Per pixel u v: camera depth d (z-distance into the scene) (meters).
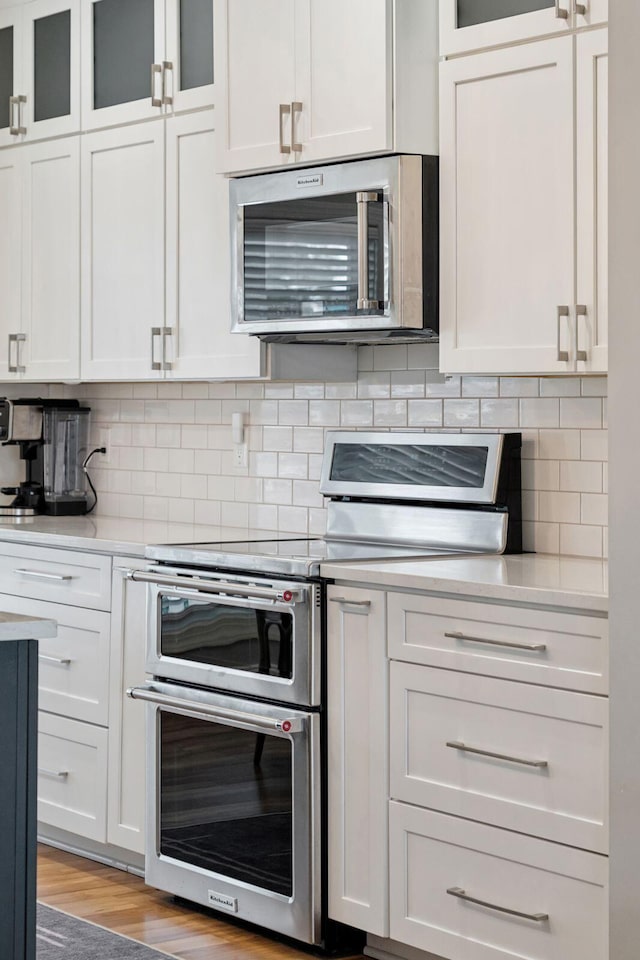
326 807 3.28
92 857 4.11
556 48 3.16
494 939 2.89
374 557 3.42
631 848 2.49
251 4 3.76
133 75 4.39
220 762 3.51
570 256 3.15
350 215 3.55
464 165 3.38
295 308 3.71
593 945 2.69
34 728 2.51
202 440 4.66
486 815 2.90
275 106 3.72
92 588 4.02
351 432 3.97
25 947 2.50
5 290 4.91
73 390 5.21
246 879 3.44
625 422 2.47
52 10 4.67
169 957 3.29
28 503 5.03
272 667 3.37
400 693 3.09
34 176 4.77
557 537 3.55
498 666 2.87
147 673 3.80
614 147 2.48
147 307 4.33
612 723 2.52
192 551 3.62
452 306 3.42
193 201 4.16
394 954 3.26
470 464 3.62
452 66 3.39
